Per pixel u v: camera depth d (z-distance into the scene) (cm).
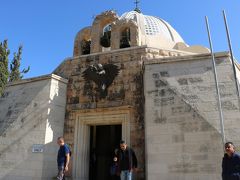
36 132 1362
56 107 1428
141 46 1435
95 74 1444
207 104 1127
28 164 1322
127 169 945
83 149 1394
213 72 1170
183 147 1096
